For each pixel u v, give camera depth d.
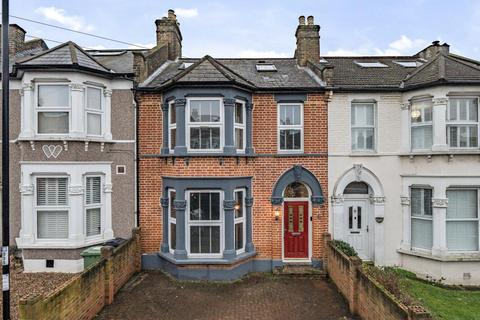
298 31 13.91
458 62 11.66
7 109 7.18
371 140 12.13
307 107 11.82
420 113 11.66
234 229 11.04
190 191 11.00
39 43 15.53
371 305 7.38
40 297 5.82
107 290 8.69
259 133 11.69
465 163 11.01
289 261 11.72
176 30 14.92
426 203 11.55
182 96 10.87
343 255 9.30
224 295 9.48
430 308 8.66
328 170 11.80
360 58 15.78
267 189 11.65
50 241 11.04
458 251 11.24
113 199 11.80
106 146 11.68
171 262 10.84
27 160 10.91
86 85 11.23
